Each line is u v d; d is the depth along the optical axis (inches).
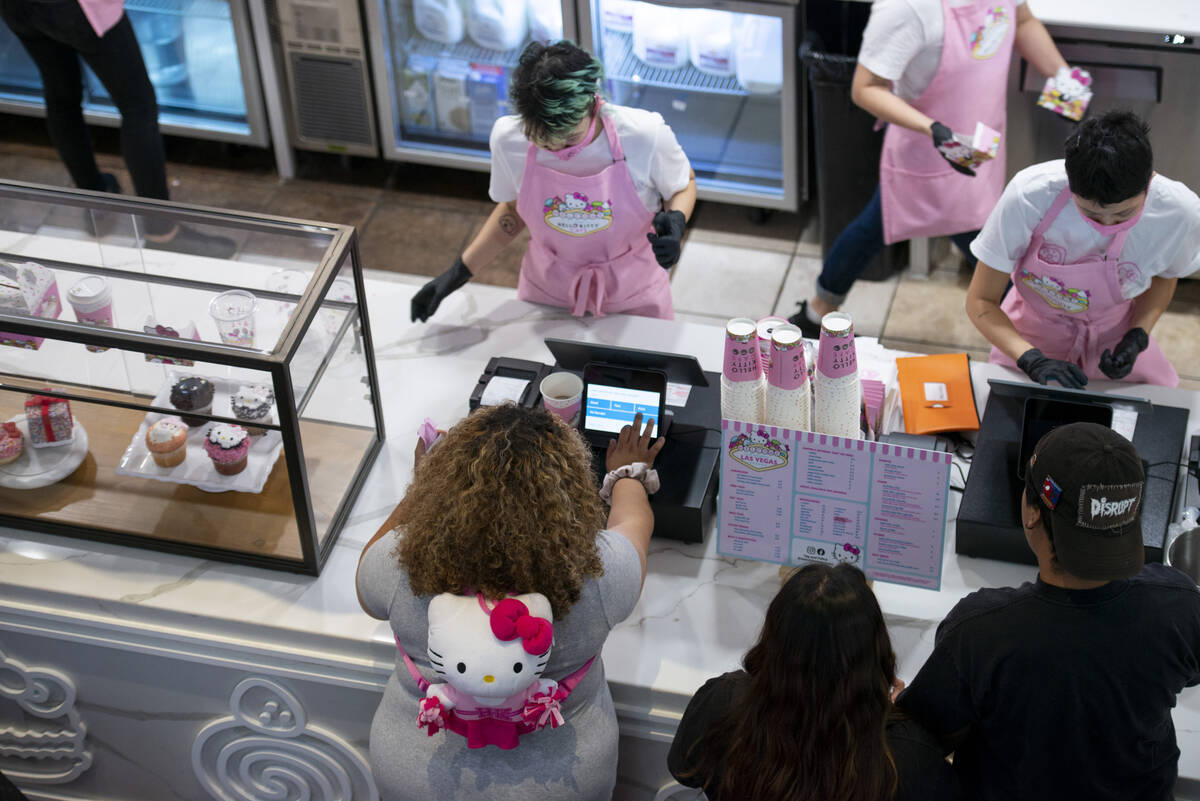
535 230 117.6
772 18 175.5
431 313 119.9
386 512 101.7
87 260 96.6
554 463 73.2
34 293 92.4
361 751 99.7
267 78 193.9
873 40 136.1
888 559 88.8
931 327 172.7
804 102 179.6
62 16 152.3
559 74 101.7
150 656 97.7
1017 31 147.2
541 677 75.8
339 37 189.3
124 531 97.7
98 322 90.9
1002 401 102.9
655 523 96.8
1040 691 70.6
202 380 91.7
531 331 120.0
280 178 205.6
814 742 68.0
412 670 77.9
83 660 100.1
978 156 132.3
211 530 97.2
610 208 114.0
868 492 85.7
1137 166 92.1
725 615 92.7
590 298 121.7
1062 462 69.0
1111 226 100.4
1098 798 74.2
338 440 99.3
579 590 74.1
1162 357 114.6
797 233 192.1
